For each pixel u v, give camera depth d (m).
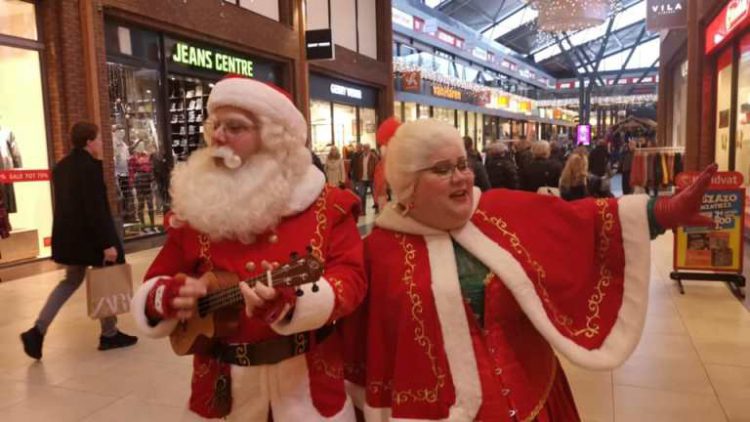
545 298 1.43
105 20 8.18
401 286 1.49
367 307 1.60
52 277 6.70
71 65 7.35
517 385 1.44
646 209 1.41
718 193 5.28
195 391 1.58
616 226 1.43
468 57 28.84
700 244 5.36
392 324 1.51
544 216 1.50
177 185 1.54
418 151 1.47
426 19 24.08
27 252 7.08
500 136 31.95
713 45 8.63
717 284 5.50
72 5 7.35
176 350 1.49
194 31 9.62
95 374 3.63
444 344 1.44
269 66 12.33
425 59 23.80
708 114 9.38
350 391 1.63
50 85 7.28
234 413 1.51
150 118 9.07
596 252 1.46
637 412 2.98
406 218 1.56
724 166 8.63
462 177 1.48
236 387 1.49
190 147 10.06
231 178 1.48
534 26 25.42
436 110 23.69
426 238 1.54
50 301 3.91
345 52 15.14
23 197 7.24
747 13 6.65
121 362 3.82
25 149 7.25
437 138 1.47
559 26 11.16
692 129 9.59
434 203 1.48
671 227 1.39
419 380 1.45
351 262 1.49
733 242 5.28
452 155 1.47
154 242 8.89
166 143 9.35
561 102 37.94
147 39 8.98
